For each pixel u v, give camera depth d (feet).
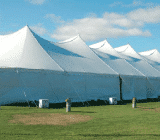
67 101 39.06
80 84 54.95
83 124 27.58
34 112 36.94
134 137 21.21
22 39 56.08
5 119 29.78
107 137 21.17
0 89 42.70
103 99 59.88
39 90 47.21
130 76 68.33
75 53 65.57
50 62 52.19
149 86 76.89
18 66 46.47
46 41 63.10
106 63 68.44
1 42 58.95
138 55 95.30
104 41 94.73
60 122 28.76
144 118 32.55
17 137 20.80
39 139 20.16
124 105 53.62
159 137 21.27
